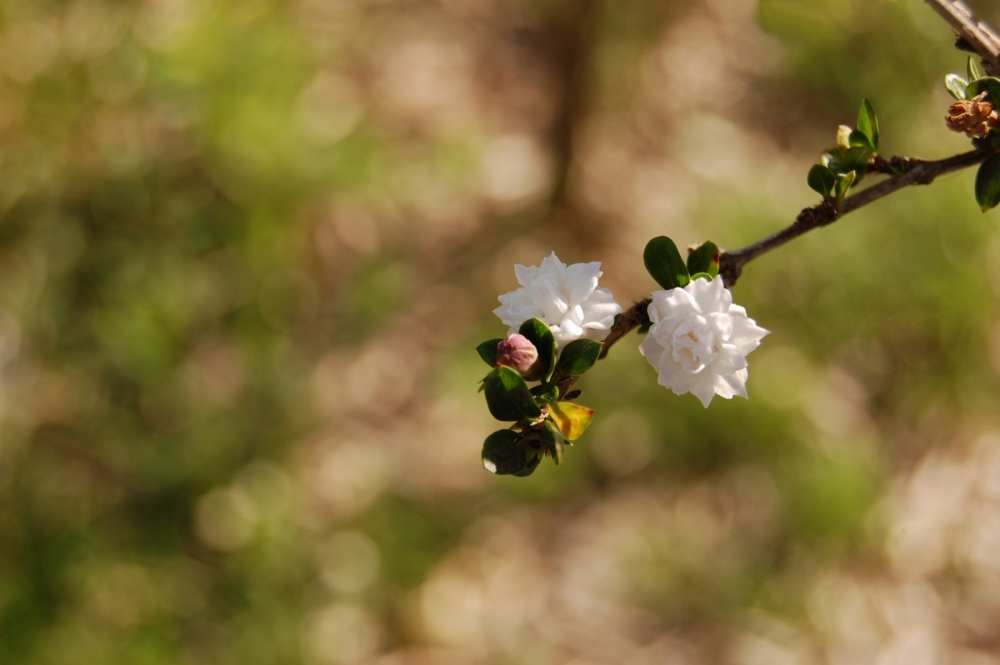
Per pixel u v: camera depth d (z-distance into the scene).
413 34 0.98
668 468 0.77
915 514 0.77
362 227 0.85
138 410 0.73
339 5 0.95
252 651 0.67
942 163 0.34
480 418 0.78
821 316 0.83
